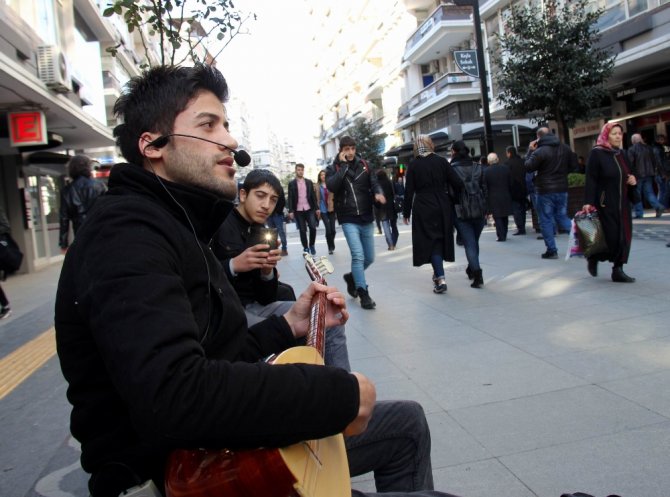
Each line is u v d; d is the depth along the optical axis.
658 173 13.51
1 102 10.87
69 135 15.90
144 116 1.34
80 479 2.80
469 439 2.85
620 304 5.23
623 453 2.58
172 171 1.34
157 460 1.18
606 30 15.68
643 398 3.14
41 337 6.32
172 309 1.03
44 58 10.81
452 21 27.45
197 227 1.34
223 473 1.03
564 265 7.67
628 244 6.08
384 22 40.88
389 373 3.96
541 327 4.75
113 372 1.00
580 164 17.50
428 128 33.72
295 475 1.04
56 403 4.03
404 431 1.66
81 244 1.15
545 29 13.45
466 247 6.80
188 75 1.37
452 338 4.69
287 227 31.50
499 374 3.73
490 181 10.92
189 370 0.98
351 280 6.61
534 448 2.70
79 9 17.66
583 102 13.20
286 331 1.79
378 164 38.09
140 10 4.20
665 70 15.77
